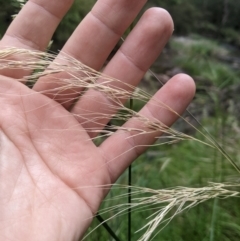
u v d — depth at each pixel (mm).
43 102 118
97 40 129
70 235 102
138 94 111
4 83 118
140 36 127
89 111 123
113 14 128
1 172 106
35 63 108
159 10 127
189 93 122
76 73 112
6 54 108
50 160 113
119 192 214
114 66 128
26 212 101
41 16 131
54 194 107
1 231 97
